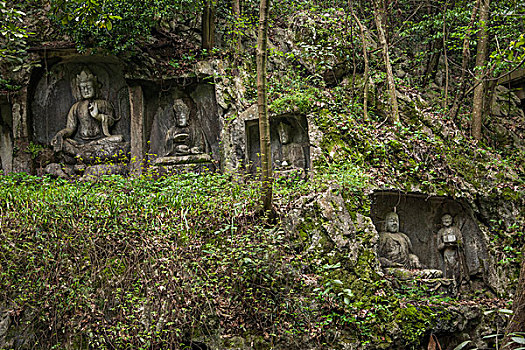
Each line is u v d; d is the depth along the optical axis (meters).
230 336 7.76
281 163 10.41
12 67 11.01
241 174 9.98
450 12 11.62
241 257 7.95
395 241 9.42
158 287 7.95
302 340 7.71
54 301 7.86
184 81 11.12
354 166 9.38
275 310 7.85
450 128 10.67
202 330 7.84
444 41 11.58
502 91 12.95
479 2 11.06
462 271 9.77
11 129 11.41
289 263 8.13
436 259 9.97
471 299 9.47
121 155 11.28
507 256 9.43
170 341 7.73
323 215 8.54
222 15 11.80
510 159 11.22
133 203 8.73
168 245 8.19
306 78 11.20
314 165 9.59
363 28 11.25
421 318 8.12
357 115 10.54
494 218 9.72
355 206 8.82
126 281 8.03
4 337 7.73
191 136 11.14
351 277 8.23
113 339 7.75
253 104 10.76
